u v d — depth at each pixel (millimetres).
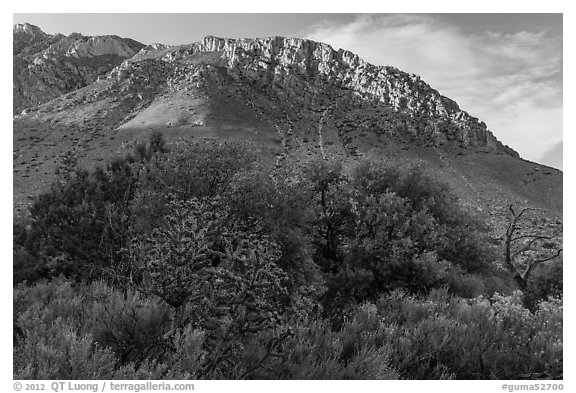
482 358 5781
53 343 4398
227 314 4590
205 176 14852
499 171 147375
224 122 144250
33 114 155000
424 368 5531
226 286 4641
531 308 14508
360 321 6781
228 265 4879
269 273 4613
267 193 13828
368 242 16406
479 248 20016
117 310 5020
